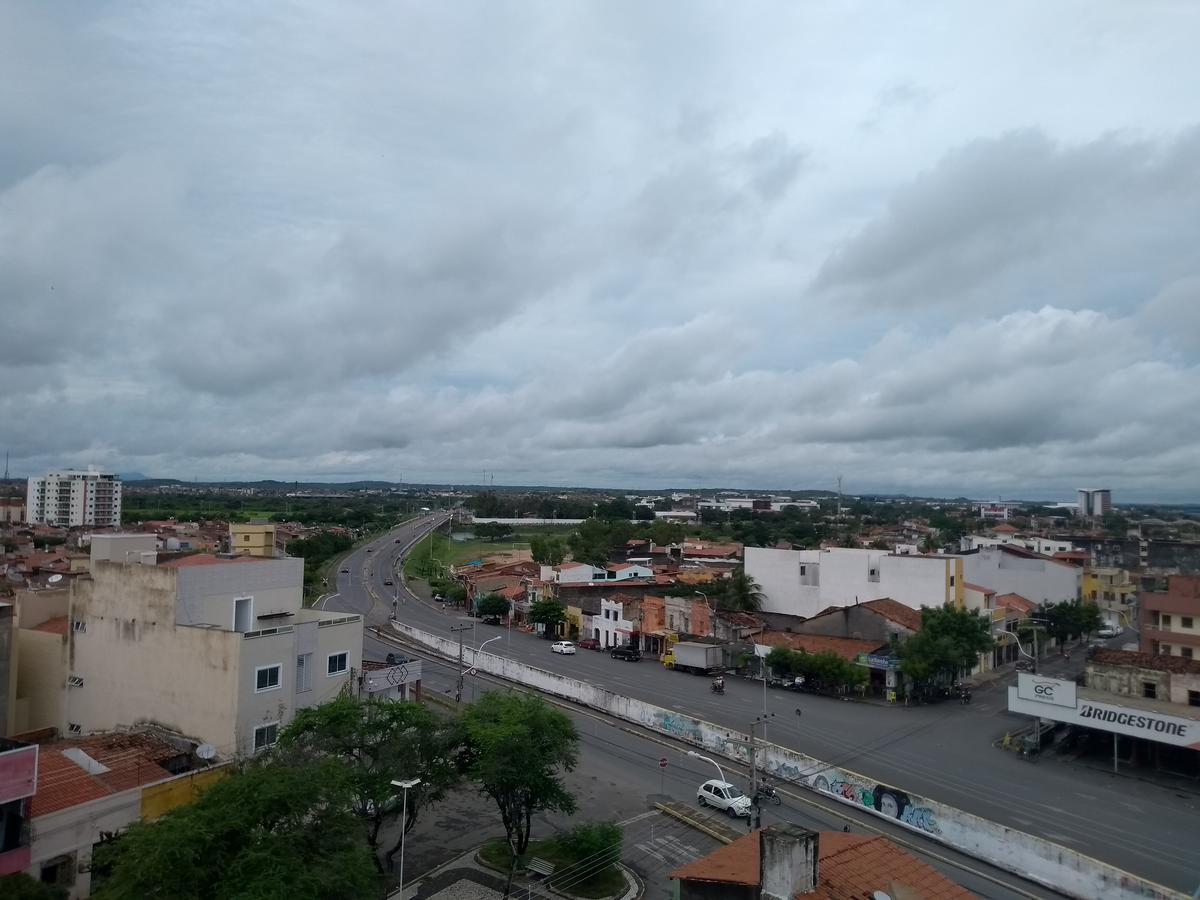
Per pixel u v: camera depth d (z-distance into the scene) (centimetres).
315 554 18312
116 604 4828
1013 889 3681
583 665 9112
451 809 4609
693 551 18150
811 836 2062
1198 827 4509
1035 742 5944
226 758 4272
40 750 3725
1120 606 12688
